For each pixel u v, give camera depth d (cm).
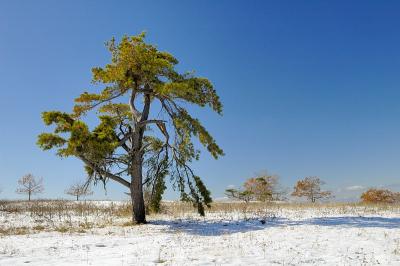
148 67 2298
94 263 1265
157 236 1853
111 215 2902
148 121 2425
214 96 2409
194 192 2506
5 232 2092
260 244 1531
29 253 1458
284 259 1270
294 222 2198
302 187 5297
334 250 1409
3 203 3903
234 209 3100
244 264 1204
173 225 2259
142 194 2425
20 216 2895
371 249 1423
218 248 1462
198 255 1339
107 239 1794
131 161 2386
